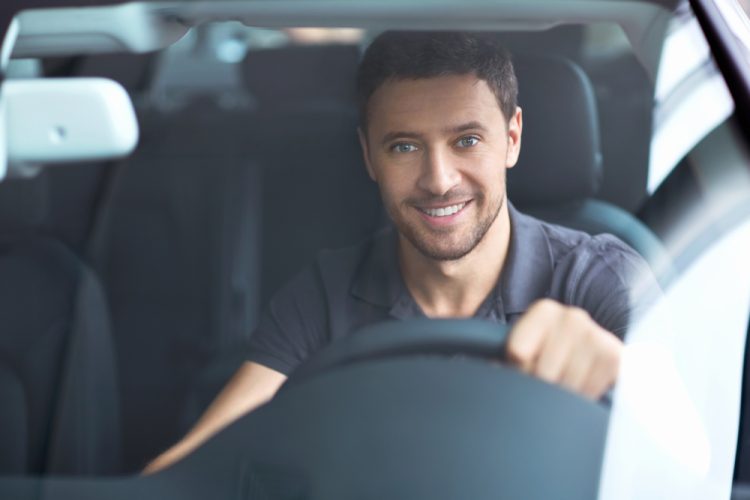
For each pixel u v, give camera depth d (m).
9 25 1.72
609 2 1.70
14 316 1.62
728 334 1.58
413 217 1.54
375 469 1.50
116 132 1.61
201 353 1.58
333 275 1.56
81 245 1.68
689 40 1.75
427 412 1.51
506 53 1.57
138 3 1.75
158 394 1.57
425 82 1.54
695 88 1.71
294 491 1.50
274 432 1.52
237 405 1.53
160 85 1.90
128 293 1.65
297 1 1.70
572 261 1.54
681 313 1.56
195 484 1.52
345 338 1.54
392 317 1.53
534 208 1.56
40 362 1.60
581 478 1.49
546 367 1.52
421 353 1.52
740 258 1.61
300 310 1.56
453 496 1.49
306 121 1.77
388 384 1.51
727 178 1.66
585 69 1.65
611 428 1.51
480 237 1.54
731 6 1.93
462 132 1.54
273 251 1.61
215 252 1.64
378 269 1.54
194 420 1.54
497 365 1.51
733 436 1.55
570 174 1.57
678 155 1.65
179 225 1.70
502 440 1.50
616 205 1.61
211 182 1.71
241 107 2.03
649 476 1.51
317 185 1.63
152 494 1.52
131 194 1.70
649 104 1.67
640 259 1.56
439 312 1.53
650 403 1.53
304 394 1.52
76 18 1.72
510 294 1.53
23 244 1.66
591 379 1.52
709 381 1.57
